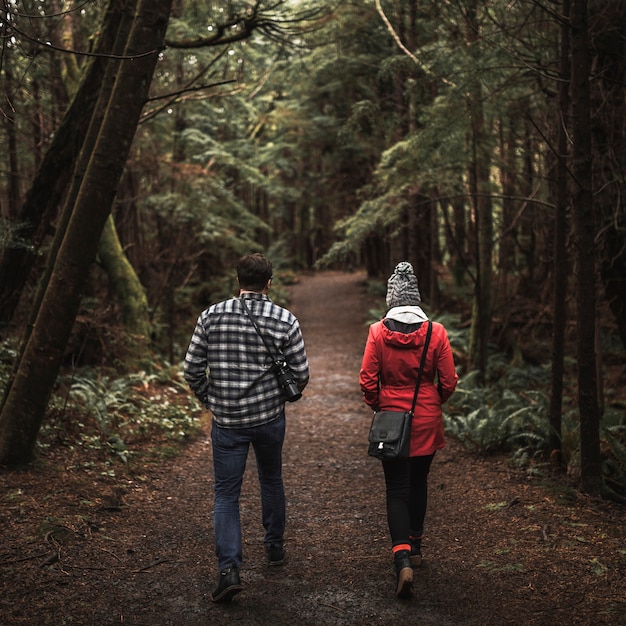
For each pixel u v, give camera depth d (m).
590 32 5.90
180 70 14.45
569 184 6.20
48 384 5.09
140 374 8.91
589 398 4.82
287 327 3.53
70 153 7.05
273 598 3.42
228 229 16.86
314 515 4.83
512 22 6.43
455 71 6.68
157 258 14.54
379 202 10.83
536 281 14.24
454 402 8.27
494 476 5.52
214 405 3.49
